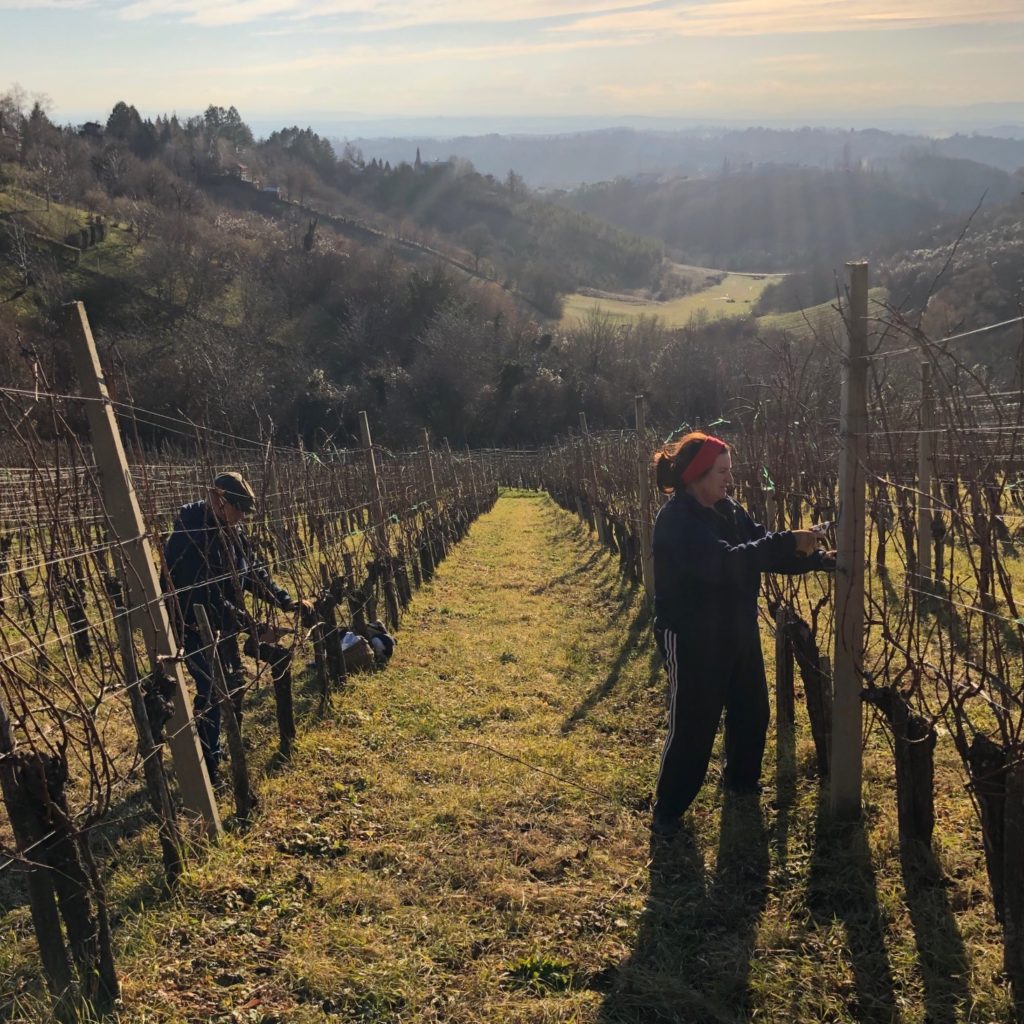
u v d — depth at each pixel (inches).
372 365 2477.9
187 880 154.5
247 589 224.2
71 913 120.0
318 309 2696.9
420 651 328.8
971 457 133.0
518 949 138.3
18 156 3112.7
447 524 671.1
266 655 217.3
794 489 241.9
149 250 2503.7
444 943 139.3
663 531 167.2
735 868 157.6
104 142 3841.0
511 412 2356.1
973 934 130.0
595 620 379.2
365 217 4574.3
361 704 261.6
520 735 235.9
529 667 303.4
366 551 518.3
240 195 4276.6
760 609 251.6
